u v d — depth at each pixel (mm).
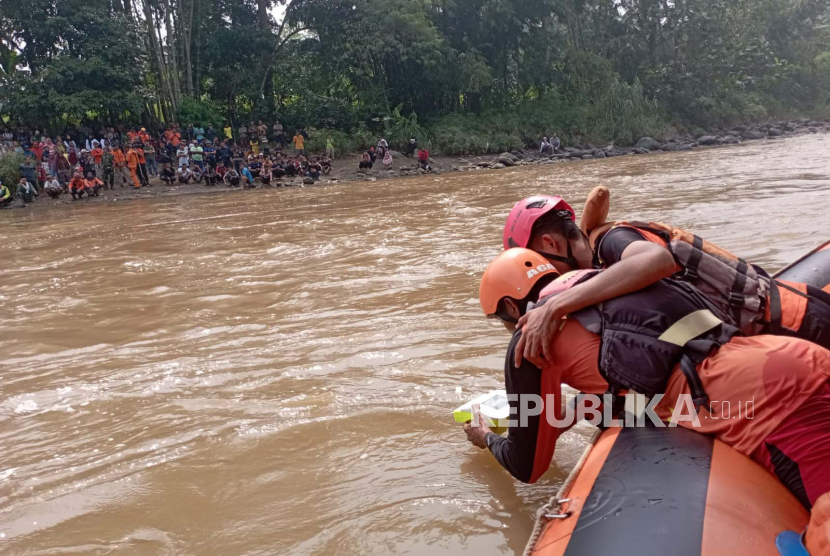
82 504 2664
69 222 15523
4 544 2432
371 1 33656
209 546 2326
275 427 3215
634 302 1998
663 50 43375
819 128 42312
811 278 2818
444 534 2271
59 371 4332
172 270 7785
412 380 3678
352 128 32969
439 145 32906
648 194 11805
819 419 1754
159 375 4090
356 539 2285
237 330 4984
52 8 29188
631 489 1812
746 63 46125
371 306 5328
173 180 25000
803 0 50281
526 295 2250
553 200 2473
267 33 34125
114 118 30531
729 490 1726
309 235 10047
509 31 37000
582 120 36844
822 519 1564
